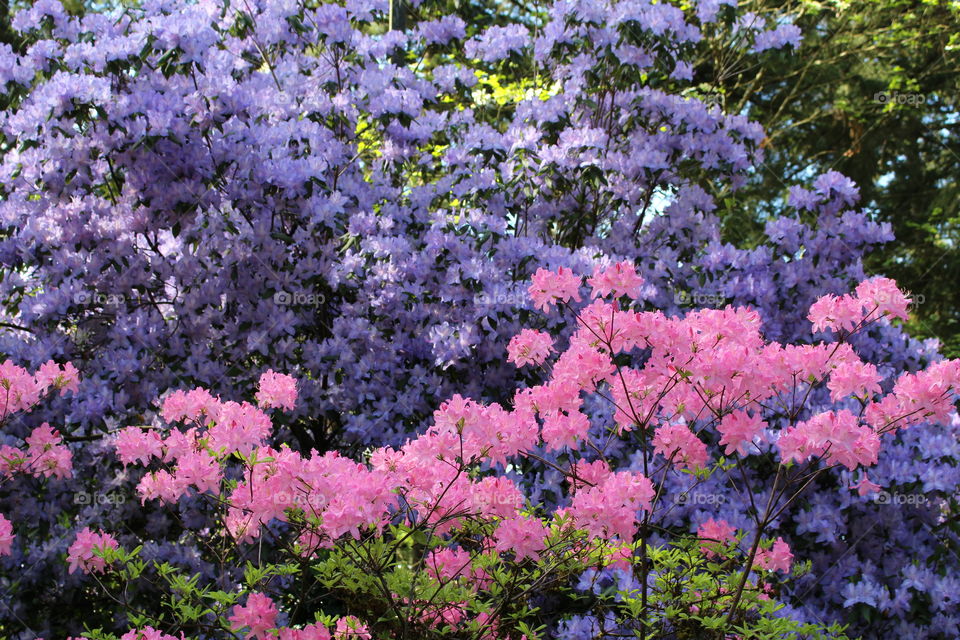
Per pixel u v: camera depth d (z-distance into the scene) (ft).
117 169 15.02
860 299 8.72
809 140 34.37
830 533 12.10
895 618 12.21
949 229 32.86
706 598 9.24
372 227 15.25
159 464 12.45
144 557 12.31
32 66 14.93
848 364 8.51
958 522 12.42
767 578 11.16
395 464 8.59
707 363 8.33
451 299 14.60
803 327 15.40
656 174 16.34
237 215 15.10
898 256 34.04
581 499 8.27
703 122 16.84
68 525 12.98
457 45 18.79
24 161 14.35
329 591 9.55
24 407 10.09
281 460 8.09
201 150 14.23
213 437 8.59
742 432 8.29
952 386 8.33
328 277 14.83
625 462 13.25
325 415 14.62
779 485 12.66
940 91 32.68
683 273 15.90
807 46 31.30
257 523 8.39
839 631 9.85
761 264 15.69
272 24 16.62
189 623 9.27
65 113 13.62
